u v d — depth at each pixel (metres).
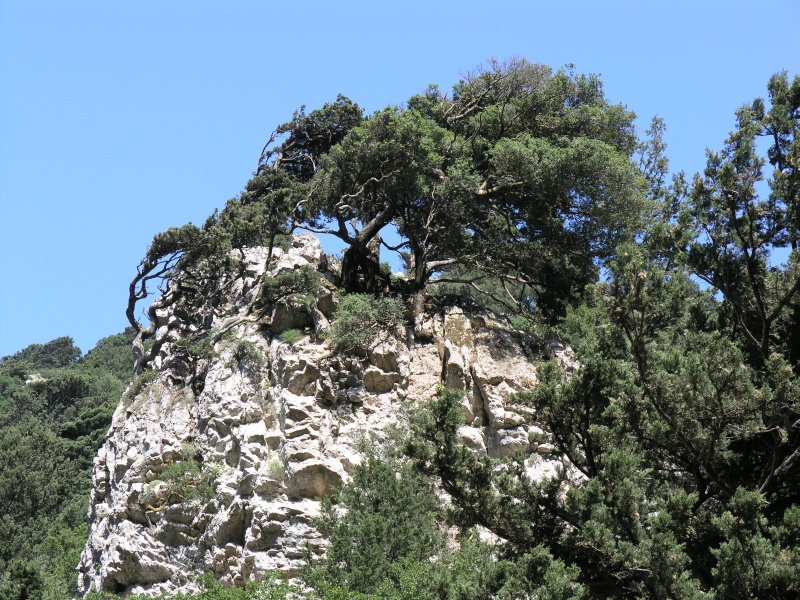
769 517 28.47
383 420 43.88
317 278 47.69
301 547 40.56
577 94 54.31
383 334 46.03
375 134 49.66
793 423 28.12
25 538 66.31
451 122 53.75
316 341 45.81
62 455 78.38
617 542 26.89
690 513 26.91
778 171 30.56
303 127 59.66
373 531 36.03
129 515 44.91
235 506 42.41
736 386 28.20
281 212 49.94
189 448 45.41
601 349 30.02
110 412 85.69
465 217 50.38
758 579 25.44
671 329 30.84
